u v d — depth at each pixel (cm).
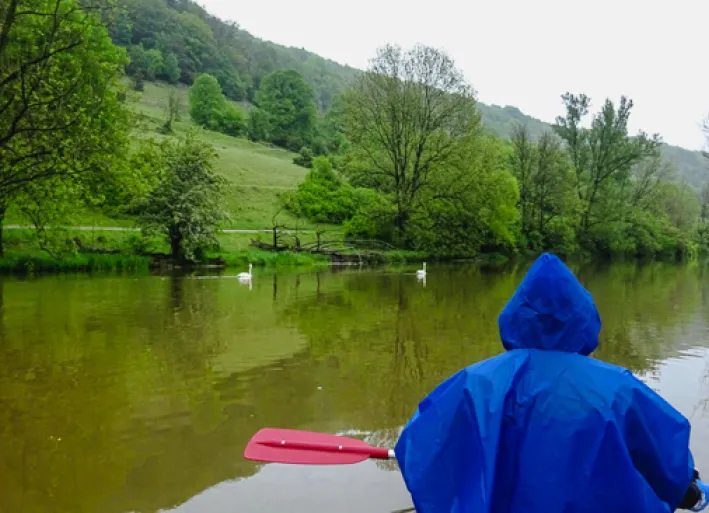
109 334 1098
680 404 726
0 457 555
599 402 189
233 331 1148
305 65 19712
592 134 5356
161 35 12638
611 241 5284
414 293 1839
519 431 192
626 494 182
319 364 909
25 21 1568
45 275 2080
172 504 468
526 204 4931
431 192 3850
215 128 8394
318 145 8531
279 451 428
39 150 1555
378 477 512
